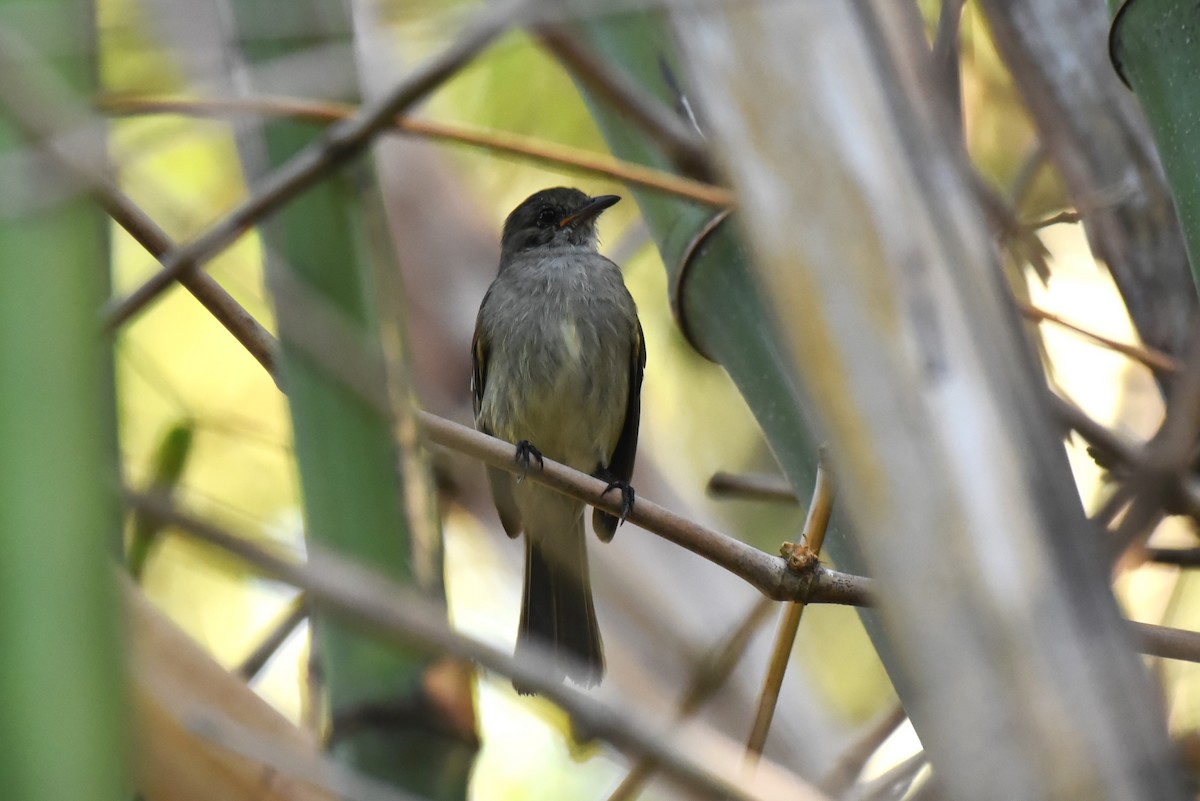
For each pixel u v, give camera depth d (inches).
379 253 265.6
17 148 142.3
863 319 115.0
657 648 423.5
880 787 232.1
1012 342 115.4
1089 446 286.5
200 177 463.2
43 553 131.2
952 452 110.3
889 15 126.6
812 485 271.3
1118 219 310.8
